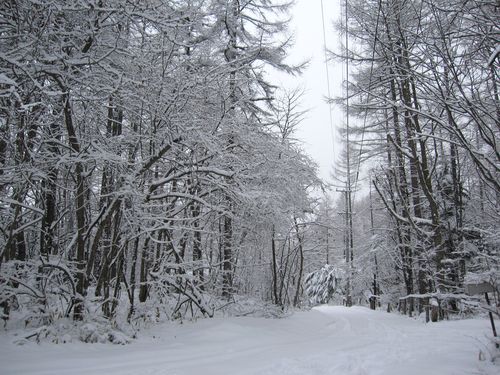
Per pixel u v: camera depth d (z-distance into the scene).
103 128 10.91
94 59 7.77
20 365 5.64
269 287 21.97
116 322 8.94
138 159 9.89
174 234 13.12
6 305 8.24
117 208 9.61
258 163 11.31
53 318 8.31
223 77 10.73
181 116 9.58
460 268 14.91
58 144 8.58
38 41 6.93
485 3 5.97
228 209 12.18
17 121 7.79
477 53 6.65
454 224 16.30
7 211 8.41
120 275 10.37
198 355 7.04
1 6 7.24
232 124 11.22
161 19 8.30
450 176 18.86
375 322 15.05
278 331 10.77
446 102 6.48
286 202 13.20
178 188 12.38
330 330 12.41
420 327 12.73
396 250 22.73
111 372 5.51
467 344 8.58
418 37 6.86
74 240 9.09
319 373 5.65
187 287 12.24
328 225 22.39
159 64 9.35
